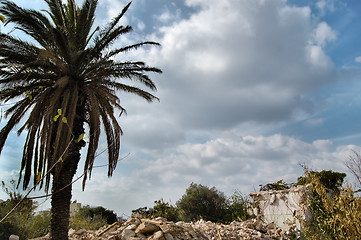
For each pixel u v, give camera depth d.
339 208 4.81
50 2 12.48
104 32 12.48
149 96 13.79
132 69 12.95
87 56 11.60
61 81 10.45
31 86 11.15
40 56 10.11
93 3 12.88
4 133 10.59
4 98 10.89
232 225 12.41
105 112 12.49
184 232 9.30
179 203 21.11
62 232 10.27
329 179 11.96
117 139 12.20
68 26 12.16
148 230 8.92
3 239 9.66
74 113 10.47
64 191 10.59
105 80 12.63
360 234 4.28
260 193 13.67
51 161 10.72
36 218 12.75
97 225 16.34
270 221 12.67
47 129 10.11
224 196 20.94
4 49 10.10
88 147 11.30
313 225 9.00
